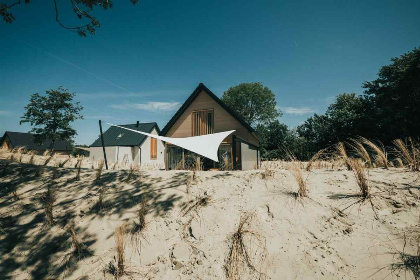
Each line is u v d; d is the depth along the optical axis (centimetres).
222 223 335
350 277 224
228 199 396
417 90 1989
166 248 312
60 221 388
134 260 299
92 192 479
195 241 314
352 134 2294
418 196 311
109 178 559
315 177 433
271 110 4312
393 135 1956
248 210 353
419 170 401
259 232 303
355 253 248
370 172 427
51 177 570
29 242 347
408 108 2012
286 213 330
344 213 311
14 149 1141
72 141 3462
